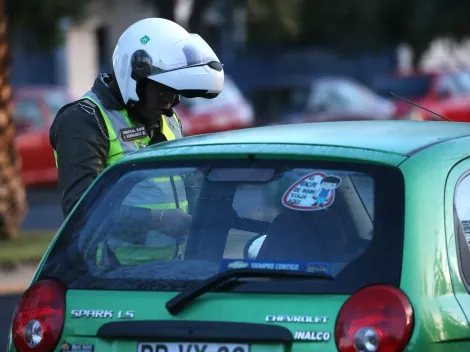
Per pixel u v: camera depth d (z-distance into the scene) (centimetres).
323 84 6888
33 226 4266
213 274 1103
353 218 1077
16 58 8525
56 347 1126
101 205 1204
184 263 1127
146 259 1148
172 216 1166
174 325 1076
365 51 10619
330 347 1022
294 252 1080
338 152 1120
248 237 1118
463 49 10862
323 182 1105
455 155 1143
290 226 1098
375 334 1009
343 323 1021
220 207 1151
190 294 1074
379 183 1080
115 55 1463
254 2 8744
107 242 1173
